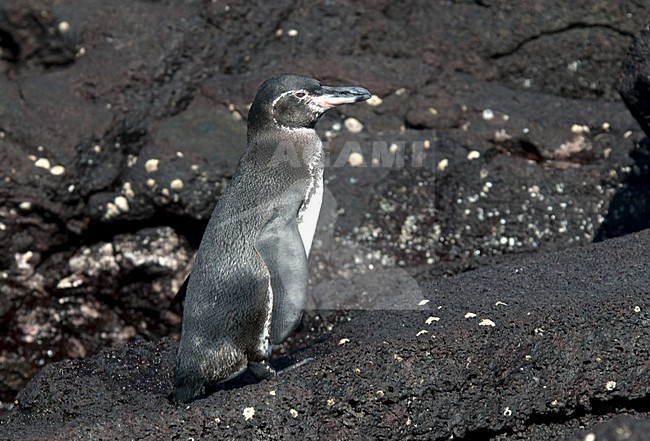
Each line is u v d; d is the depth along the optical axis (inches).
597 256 644.1
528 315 560.4
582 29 899.4
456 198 816.9
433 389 541.3
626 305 563.5
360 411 541.0
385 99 852.6
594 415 552.1
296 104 584.7
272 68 872.3
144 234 821.2
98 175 821.2
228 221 551.8
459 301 594.6
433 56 906.7
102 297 832.9
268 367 550.6
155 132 837.8
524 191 814.5
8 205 810.2
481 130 839.1
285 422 532.7
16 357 823.7
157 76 867.4
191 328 546.0
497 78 909.8
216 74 887.7
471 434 548.1
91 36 894.4
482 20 908.6
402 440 541.6
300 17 912.9
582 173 816.9
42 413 593.0
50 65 911.0
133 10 904.9
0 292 818.8
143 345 635.5
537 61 906.1
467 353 545.0
